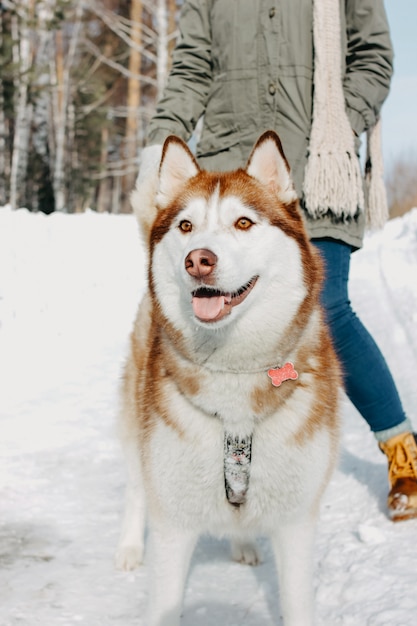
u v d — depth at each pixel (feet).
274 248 8.46
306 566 8.38
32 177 89.97
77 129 95.20
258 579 10.05
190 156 9.49
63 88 85.56
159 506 8.44
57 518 11.81
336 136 10.94
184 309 8.41
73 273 32.19
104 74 95.30
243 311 8.27
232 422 8.09
